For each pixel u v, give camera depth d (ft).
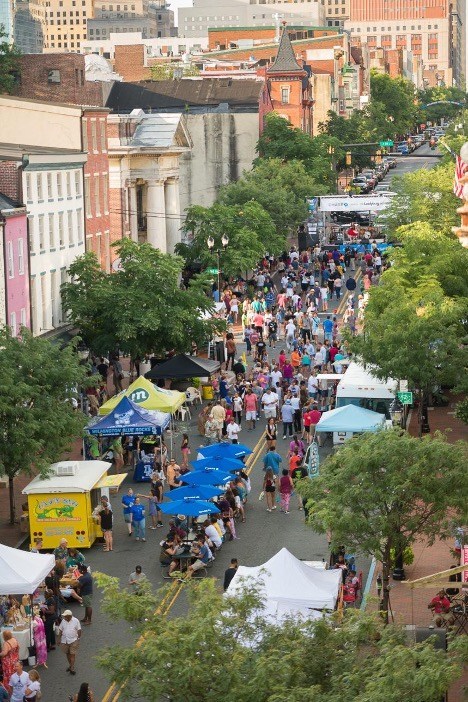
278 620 133.90
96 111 406.62
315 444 235.81
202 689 106.73
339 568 175.83
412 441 154.20
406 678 102.01
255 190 518.37
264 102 641.40
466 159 110.42
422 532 161.68
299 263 512.22
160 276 318.45
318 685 104.42
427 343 252.83
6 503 234.17
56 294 352.08
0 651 155.63
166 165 498.28
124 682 110.11
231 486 222.28
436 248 309.42
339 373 307.58
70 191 369.09
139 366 329.72
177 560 195.42
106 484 208.23
